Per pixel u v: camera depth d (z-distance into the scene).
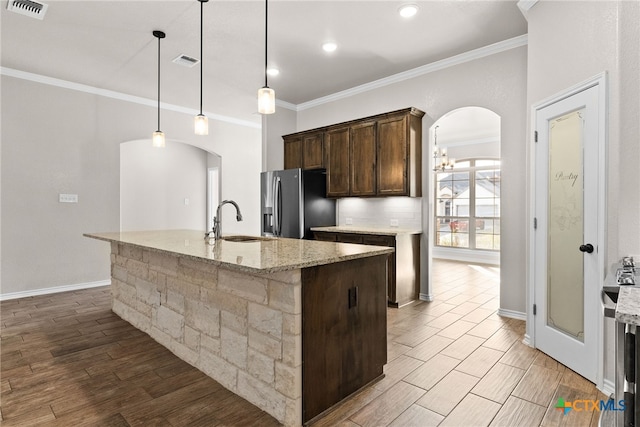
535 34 2.82
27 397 2.09
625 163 2.05
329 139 4.96
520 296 3.53
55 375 2.37
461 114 5.75
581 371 2.33
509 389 2.18
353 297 2.14
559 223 2.55
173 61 4.11
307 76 4.58
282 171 4.95
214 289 2.32
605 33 2.13
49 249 4.59
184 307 2.62
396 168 4.24
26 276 4.43
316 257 1.94
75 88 4.76
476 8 3.04
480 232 7.73
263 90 2.58
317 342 1.92
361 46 3.74
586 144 2.28
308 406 1.86
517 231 3.54
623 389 1.26
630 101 2.04
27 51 3.84
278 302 1.89
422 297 4.32
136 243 2.68
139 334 3.13
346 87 5.00
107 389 2.20
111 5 2.98
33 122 4.45
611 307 1.33
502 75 3.64
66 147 4.70
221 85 4.89
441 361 2.57
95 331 3.21
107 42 3.64
